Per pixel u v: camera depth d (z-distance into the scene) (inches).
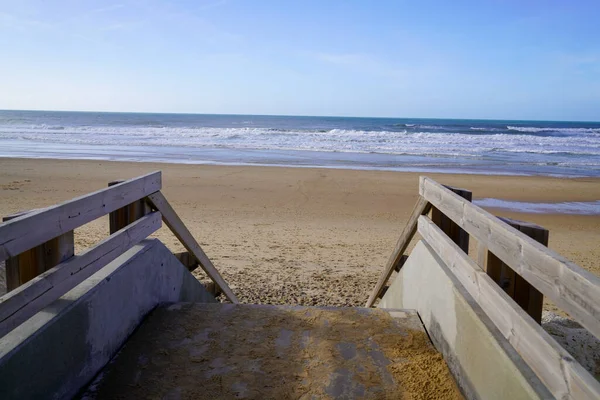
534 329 61.3
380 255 338.6
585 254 354.3
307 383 94.6
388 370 99.7
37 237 69.9
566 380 52.4
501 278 84.1
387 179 719.1
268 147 1273.4
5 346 66.2
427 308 120.3
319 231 410.9
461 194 113.0
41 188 593.9
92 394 87.0
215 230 403.5
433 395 90.4
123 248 104.9
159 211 130.1
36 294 70.0
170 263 139.6
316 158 1024.9
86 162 869.2
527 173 848.3
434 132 2078.0
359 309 133.1
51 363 75.6
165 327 116.0
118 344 103.7
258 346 109.3
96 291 92.0
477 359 82.4
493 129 2409.0
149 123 2913.4
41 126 2290.8
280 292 249.0
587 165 980.6
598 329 45.4
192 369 98.3
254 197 566.3
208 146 1284.4
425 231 128.7
